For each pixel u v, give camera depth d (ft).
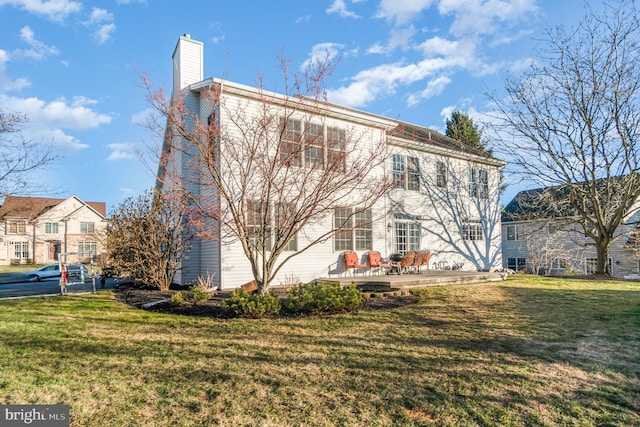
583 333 19.06
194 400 11.29
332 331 19.66
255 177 33.01
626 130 47.47
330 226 41.47
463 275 41.29
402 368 14.06
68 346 16.66
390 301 28.63
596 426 9.80
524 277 48.60
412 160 52.19
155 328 20.33
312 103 32.12
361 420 10.12
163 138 32.68
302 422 10.01
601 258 53.42
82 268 44.73
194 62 42.06
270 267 27.71
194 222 29.40
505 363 14.62
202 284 33.35
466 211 58.70
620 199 52.75
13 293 39.91
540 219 60.70
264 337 18.45
